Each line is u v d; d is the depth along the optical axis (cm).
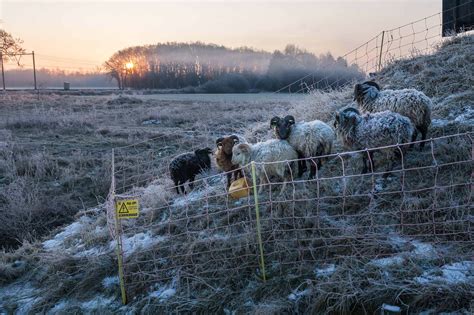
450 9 1427
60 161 1486
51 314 687
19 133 1995
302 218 691
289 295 590
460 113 914
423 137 819
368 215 668
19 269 823
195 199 880
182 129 2006
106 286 707
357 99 877
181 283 666
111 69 10169
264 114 1892
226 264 664
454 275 549
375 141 735
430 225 631
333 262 620
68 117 2358
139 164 1384
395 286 544
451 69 1098
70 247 883
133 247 779
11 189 1219
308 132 790
